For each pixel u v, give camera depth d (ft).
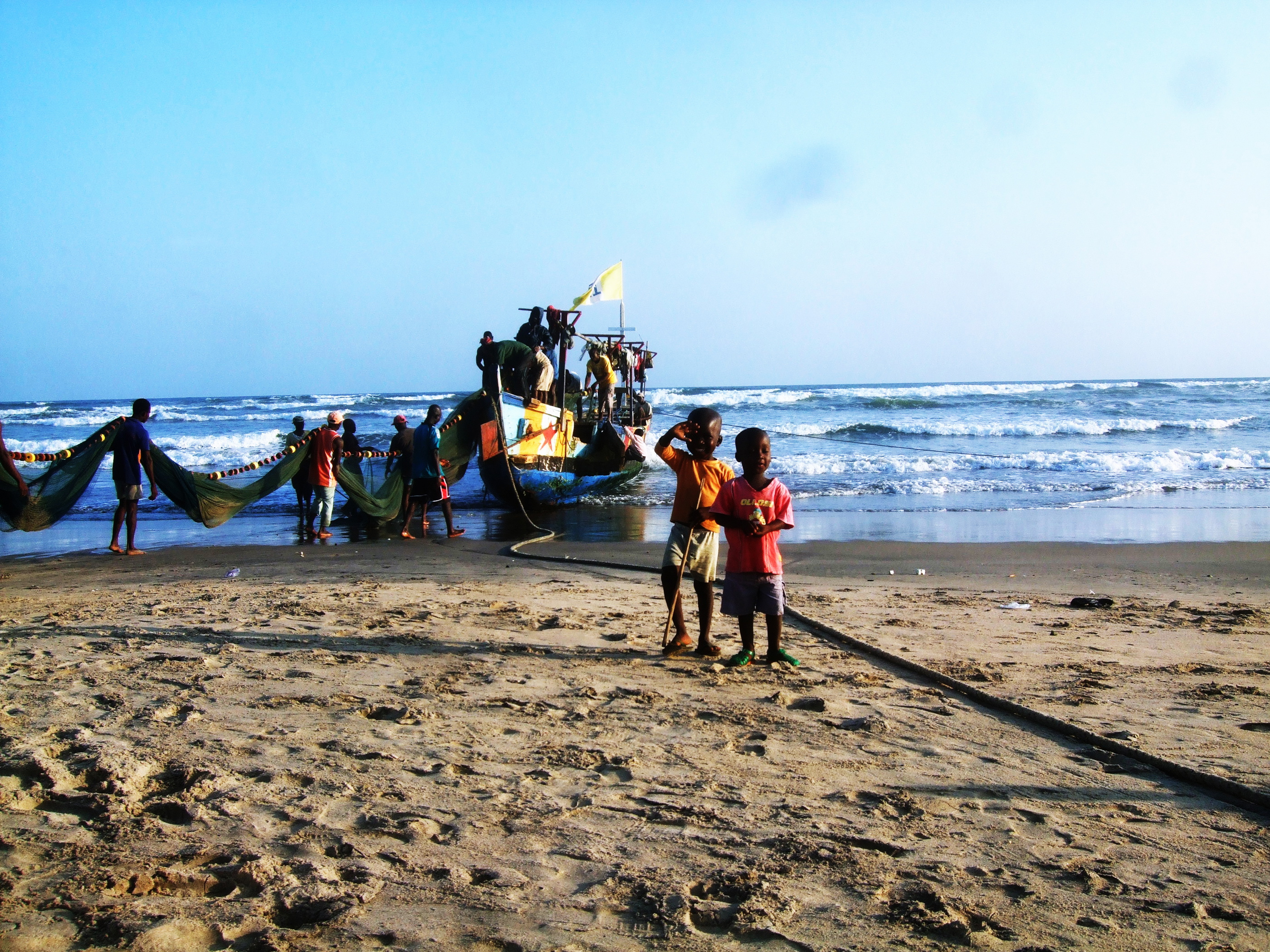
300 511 50.80
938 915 8.81
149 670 18.11
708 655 20.17
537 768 12.86
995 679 18.33
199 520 44.06
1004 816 11.37
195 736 13.98
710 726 14.97
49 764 12.46
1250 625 24.47
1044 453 89.35
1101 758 13.52
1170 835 10.86
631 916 8.80
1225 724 15.25
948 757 13.56
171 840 10.36
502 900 9.09
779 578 19.48
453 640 21.29
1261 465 77.05
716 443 20.18
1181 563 36.78
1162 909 9.02
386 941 8.29
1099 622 24.82
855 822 11.12
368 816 11.09
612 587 30.32
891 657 19.60
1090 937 8.45
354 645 20.71
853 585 31.78
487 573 33.88
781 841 10.52
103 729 14.25
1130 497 61.52
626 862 9.96
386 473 51.26
